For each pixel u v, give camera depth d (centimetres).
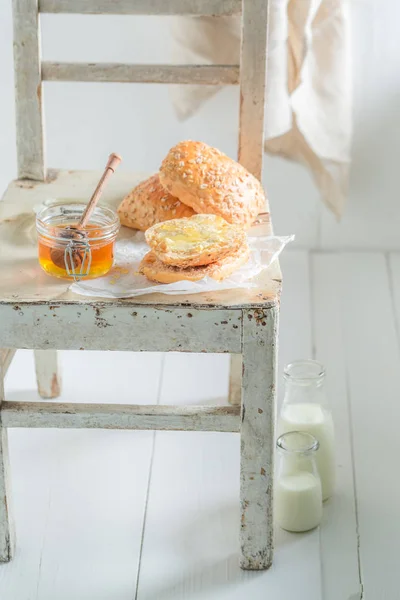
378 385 198
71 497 177
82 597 163
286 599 162
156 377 201
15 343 155
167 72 181
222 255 157
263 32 177
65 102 218
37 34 178
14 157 223
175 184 166
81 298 153
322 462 174
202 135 220
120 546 170
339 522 173
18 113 180
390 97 215
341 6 199
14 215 172
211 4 178
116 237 168
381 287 222
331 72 203
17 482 180
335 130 207
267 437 158
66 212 164
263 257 162
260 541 164
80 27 212
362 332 210
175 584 164
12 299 153
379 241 231
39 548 169
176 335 154
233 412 159
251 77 179
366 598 162
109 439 188
